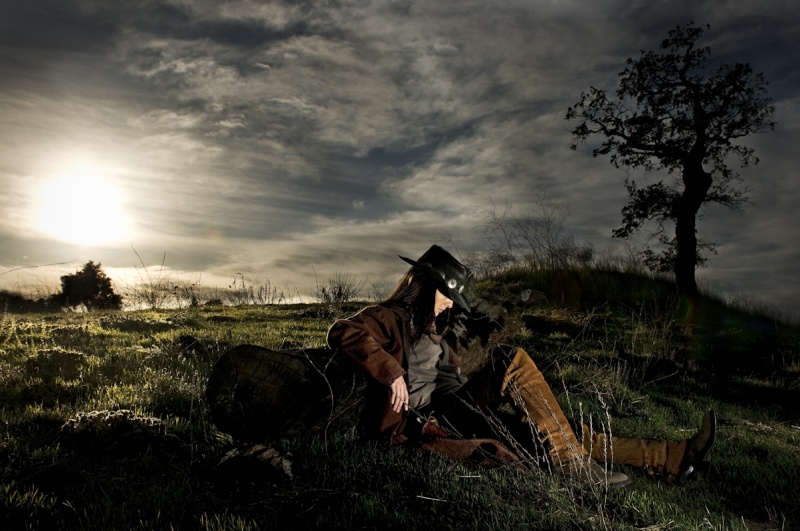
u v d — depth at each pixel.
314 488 3.66
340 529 3.27
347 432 4.44
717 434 6.30
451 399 4.32
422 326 4.18
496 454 4.02
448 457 4.05
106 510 3.31
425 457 4.08
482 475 3.90
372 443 4.21
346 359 4.29
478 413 4.29
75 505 3.39
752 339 13.37
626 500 3.77
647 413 6.79
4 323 9.00
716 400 7.94
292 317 12.45
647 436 5.97
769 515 4.05
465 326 5.95
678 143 22.53
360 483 3.79
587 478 3.85
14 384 5.57
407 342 4.09
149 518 3.29
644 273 19.16
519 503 3.62
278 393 4.26
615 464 4.35
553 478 3.88
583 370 8.16
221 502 3.51
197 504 3.49
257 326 10.95
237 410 4.27
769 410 7.82
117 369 6.40
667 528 3.54
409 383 4.14
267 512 3.42
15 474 3.67
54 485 3.63
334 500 3.56
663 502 3.83
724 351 11.74
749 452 5.79
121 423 4.21
